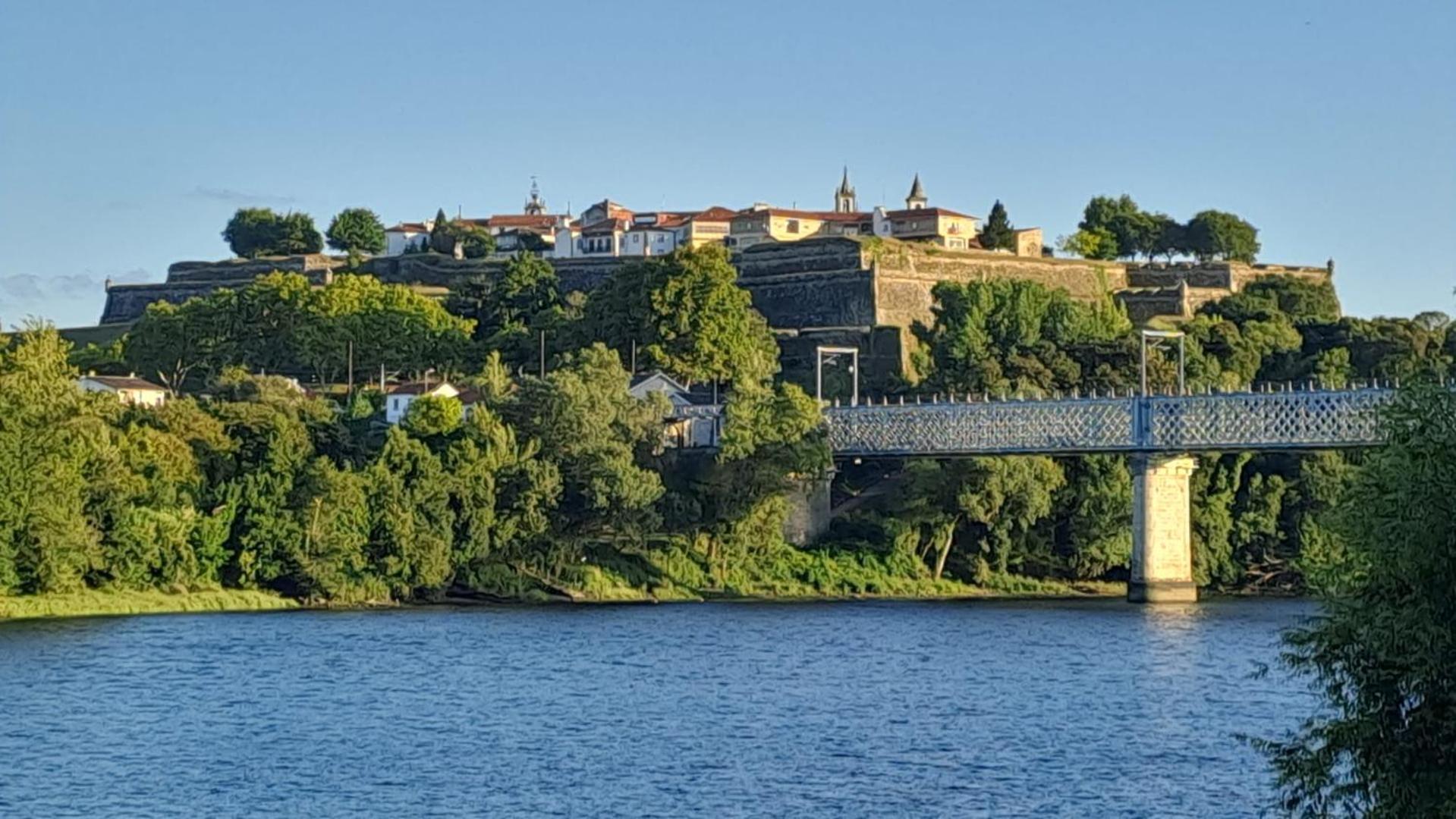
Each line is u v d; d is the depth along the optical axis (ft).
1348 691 248.73
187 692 524.93
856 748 450.30
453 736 461.78
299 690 533.55
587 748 447.83
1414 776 238.68
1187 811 381.19
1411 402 252.21
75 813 371.56
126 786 397.19
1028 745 455.63
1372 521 242.78
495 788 399.65
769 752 443.73
